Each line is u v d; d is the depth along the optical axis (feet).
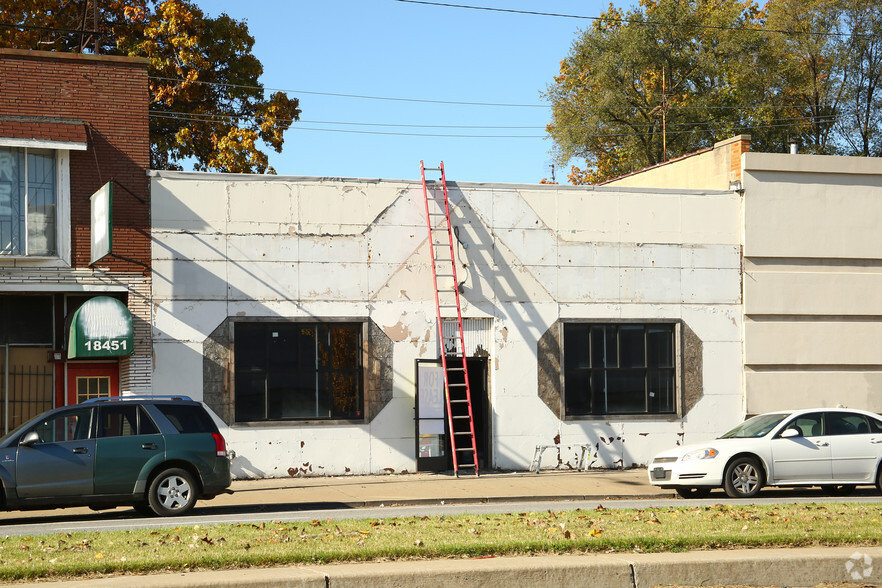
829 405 84.28
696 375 82.17
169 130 128.36
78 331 65.57
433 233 77.46
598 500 62.80
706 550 35.27
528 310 79.05
